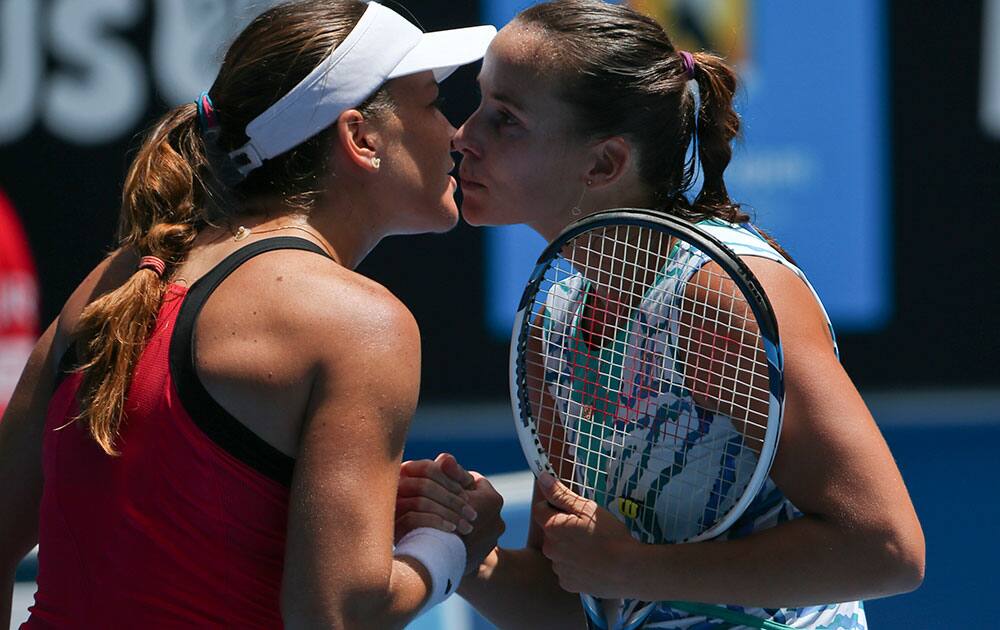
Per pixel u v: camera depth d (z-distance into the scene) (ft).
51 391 26.73
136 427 23.52
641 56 27.66
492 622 31.40
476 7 95.14
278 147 25.46
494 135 28.68
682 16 93.71
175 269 24.97
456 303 99.86
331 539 22.80
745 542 25.36
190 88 92.99
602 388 28.09
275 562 23.89
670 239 26.89
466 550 27.78
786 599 24.99
